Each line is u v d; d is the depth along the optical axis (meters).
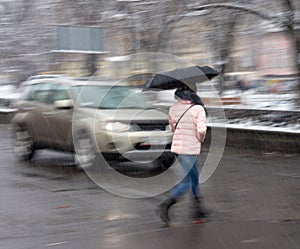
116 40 21.53
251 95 18.92
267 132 13.56
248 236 6.22
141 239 6.11
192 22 19.53
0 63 30.02
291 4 15.42
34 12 28.08
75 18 23.25
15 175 10.27
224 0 17.86
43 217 7.14
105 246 5.85
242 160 12.18
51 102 11.61
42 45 27.98
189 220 6.94
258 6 16.89
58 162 11.79
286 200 8.17
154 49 20.45
